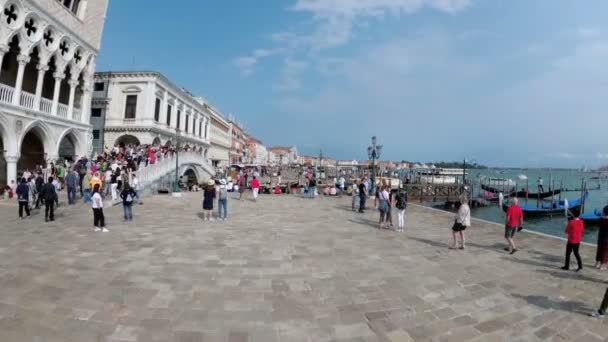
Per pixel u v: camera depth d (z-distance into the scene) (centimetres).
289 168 6850
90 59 2650
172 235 1021
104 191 1830
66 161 2247
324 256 835
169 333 447
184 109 4803
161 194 2284
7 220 1206
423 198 4397
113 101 3775
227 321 483
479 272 746
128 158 2316
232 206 1845
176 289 591
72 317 481
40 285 589
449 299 590
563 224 2936
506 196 4281
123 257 771
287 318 498
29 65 2505
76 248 838
